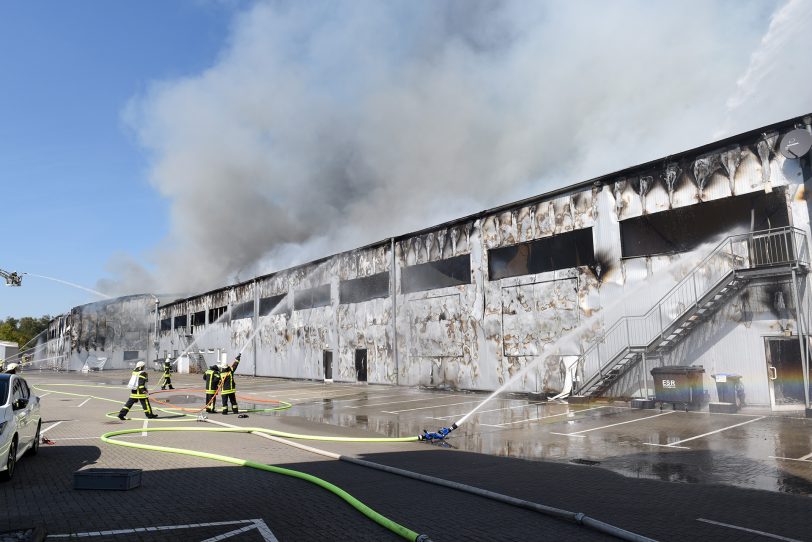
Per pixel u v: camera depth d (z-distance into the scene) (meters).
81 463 8.33
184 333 54.41
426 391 23.75
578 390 18.30
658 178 16.95
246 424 13.57
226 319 45.75
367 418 14.77
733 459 8.36
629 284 17.42
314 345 33.62
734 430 11.02
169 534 4.94
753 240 14.78
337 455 8.92
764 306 14.30
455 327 23.56
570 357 18.61
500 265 22.11
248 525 5.23
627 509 5.76
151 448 9.59
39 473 7.58
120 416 14.19
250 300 42.06
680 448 9.39
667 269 16.53
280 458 8.92
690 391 14.45
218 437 11.34
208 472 7.74
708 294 14.59
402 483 7.09
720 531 4.98
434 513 5.65
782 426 11.32
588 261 19.00
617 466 8.12
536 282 20.31
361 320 29.55
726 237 15.21
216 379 16.02
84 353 70.25
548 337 19.73
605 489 6.68
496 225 22.09
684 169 16.34
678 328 15.61
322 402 19.53
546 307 19.89
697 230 16.14
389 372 27.23
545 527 5.18
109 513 5.60
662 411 14.43
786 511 5.61
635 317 17.14
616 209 17.98
